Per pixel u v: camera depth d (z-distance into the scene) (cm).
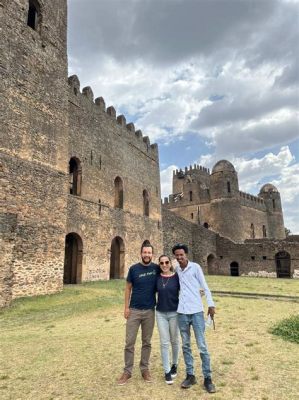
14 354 748
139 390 529
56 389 545
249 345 776
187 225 4162
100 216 2631
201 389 527
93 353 734
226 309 1319
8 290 1364
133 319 586
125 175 3116
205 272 4225
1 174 1524
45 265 1697
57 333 953
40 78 1845
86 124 2600
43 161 1778
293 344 788
